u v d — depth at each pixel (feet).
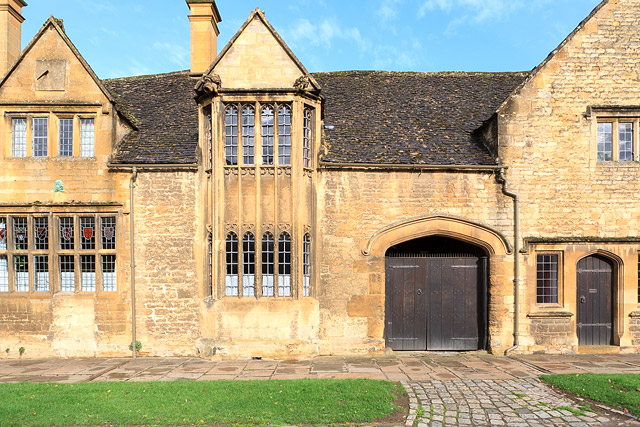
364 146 34.63
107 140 33.42
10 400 21.02
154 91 45.11
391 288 34.94
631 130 34.47
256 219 31.81
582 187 33.55
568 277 33.47
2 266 33.78
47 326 32.86
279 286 32.27
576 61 33.86
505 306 33.35
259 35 32.09
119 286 33.06
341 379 24.98
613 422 19.24
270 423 18.63
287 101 31.94
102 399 21.08
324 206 33.17
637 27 34.01
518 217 33.32
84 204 32.94
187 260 32.94
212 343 31.60
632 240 33.01
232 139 32.40
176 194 33.19
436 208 33.45
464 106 41.14
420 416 19.75
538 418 19.66
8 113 33.53
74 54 33.68
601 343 34.04
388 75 48.55
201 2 46.19
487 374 26.99
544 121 33.65
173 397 21.42
